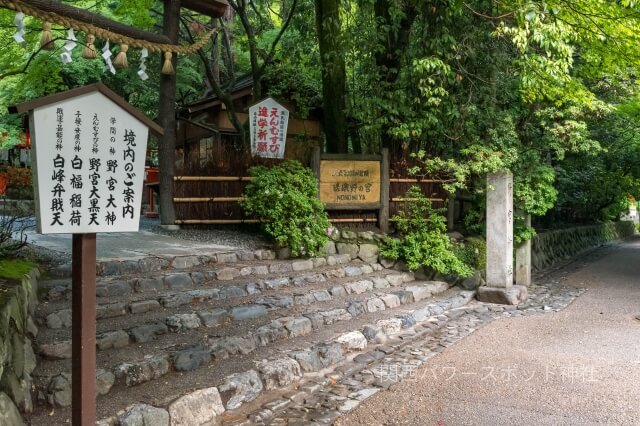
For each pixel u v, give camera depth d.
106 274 6.24
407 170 10.28
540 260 13.60
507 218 9.11
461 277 9.59
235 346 5.11
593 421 4.09
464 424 4.12
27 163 11.60
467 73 9.75
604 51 9.80
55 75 10.12
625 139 15.24
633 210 35.75
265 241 8.92
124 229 3.29
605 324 7.23
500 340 6.47
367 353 5.94
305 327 6.05
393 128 9.61
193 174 9.41
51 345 4.26
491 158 8.97
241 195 9.50
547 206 10.36
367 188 9.88
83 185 3.10
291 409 4.46
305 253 8.49
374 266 9.16
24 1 4.72
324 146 14.24
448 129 9.95
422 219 9.64
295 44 12.09
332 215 9.85
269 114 10.76
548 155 11.78
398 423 4.20
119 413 3.68
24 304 4.41
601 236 22.50
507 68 10.19
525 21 8.27
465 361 5.66
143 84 14.99
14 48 9.73
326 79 11.01
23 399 3.62
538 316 7.82
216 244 8.44
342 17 11.66
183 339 5.03
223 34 14.51
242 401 4.43
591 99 10.30
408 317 7.16
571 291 10.10
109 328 4.86
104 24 5.36
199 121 14.70
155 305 5.62
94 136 3.13
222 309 5.79
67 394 3.88
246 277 7.24
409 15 10.21
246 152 9.80
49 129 2.95
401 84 9.69
